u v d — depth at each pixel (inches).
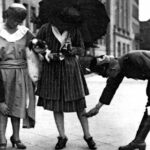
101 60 157.5
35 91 186.9
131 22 2516.0
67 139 187.3
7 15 177.3
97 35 186.7
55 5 181.3
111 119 268.8
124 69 158.9
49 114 290.0
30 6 999.6
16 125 183.5
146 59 151.5
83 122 185.2
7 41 177.0
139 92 510.3
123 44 2279.8
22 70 180.5
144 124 163.2
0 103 173.0
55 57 178.2
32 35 182.1
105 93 165.0
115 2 2055.9
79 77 185.0
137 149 179.6
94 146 182.7
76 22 181.8
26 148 183.9
